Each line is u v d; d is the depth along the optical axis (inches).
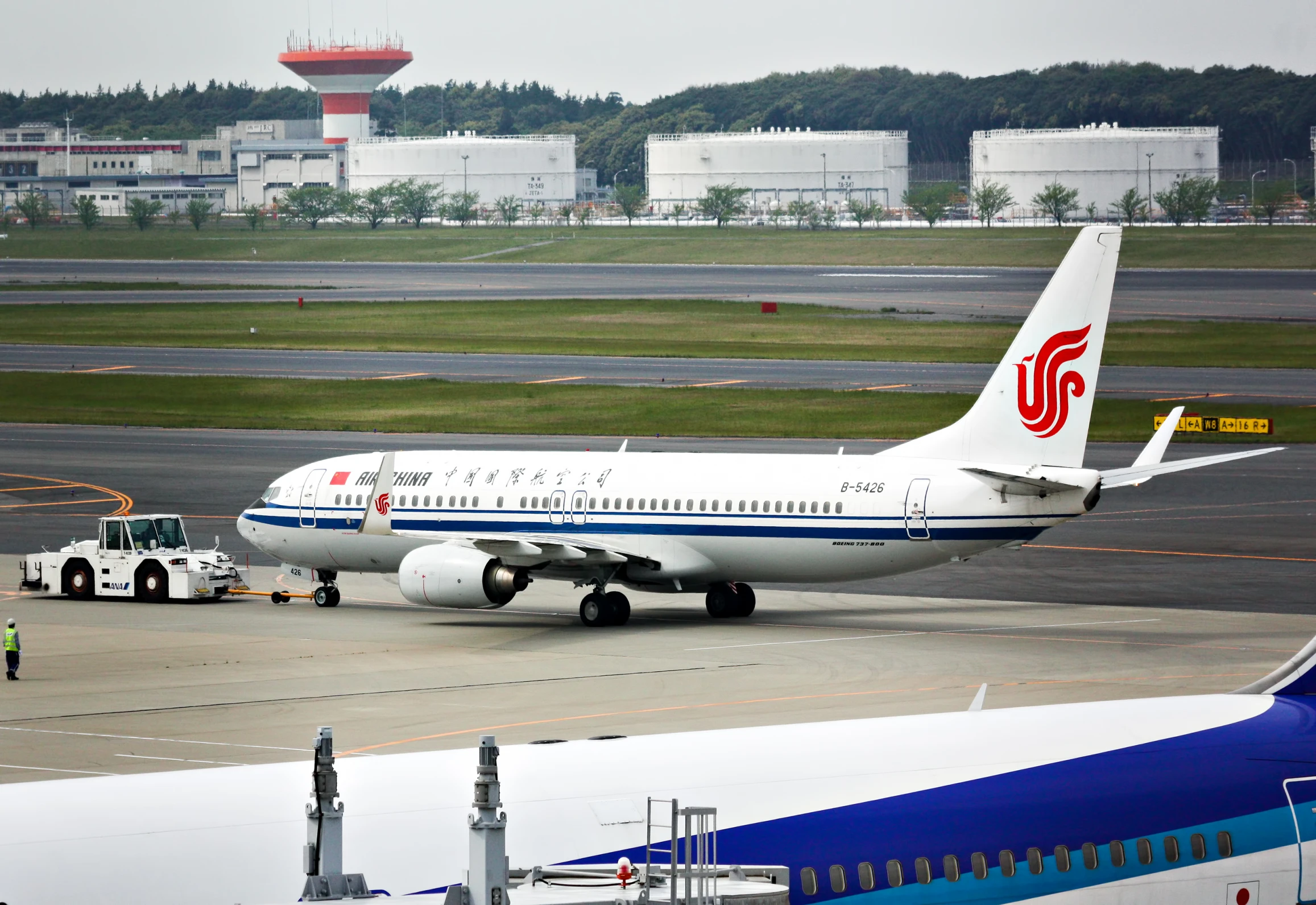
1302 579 7047.2
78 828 1795.0
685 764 2057.1
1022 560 7716.5
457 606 6235.2
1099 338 5812.0
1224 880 2100.1
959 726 2204.7
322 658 5674.2
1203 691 4822.8
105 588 7224.4
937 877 1977.1
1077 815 2070.6
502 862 1608.0
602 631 6250.0
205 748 4244.6
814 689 4963.1
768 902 1688.0
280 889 1770.4
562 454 6732.3
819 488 6136.8
